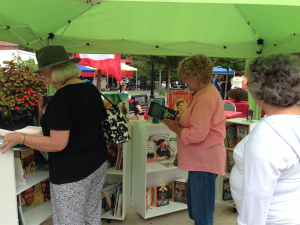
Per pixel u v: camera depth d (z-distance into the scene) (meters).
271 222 0.93
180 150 2.02
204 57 1.93
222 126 1.94
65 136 1.44
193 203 1.96
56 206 1.58
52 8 2.45
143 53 3.71
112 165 2.83
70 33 3.29
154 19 3.08
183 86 26.05
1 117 1.94
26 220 1.92
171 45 3.66
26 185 1.79
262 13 2.89
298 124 0.89
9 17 2.35
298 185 0.92
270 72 0.93
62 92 1.48
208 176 1.92
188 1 1.34
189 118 1.92
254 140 0.92
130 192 3.04
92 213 1.81
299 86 0.90
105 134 1.79
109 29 3.26
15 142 1.50
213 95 1.86
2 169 1.63
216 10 2.98
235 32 3.44
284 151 0.86
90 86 1.69
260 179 0.87
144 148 2.64
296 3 1.36
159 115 2.16
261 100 0.99
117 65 5.11
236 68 8.94
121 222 2.76
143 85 28.42
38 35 2.95
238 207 1.12
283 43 3.37
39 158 2.12
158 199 2.96
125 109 2.84
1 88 2.88
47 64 1.56
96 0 2.30
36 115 2.42
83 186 1.56
